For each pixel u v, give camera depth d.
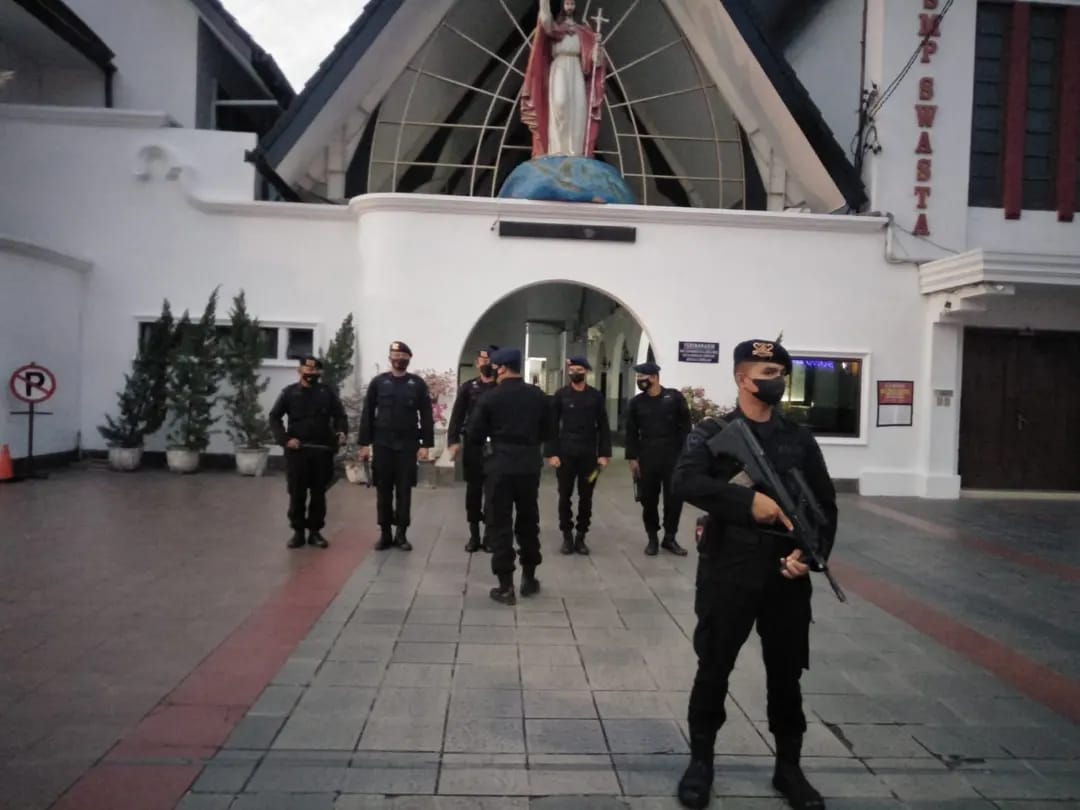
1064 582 7.49
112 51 16.00
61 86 15.73
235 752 3.74
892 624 6.08
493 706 4.34
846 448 13.02
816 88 15.68
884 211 13.24
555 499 11.69
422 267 12.44
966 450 13.45
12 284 11.52
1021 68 13.59
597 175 13.04
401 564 7.39
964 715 4.43
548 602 6.35
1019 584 7.40
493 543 6.28
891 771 3.77
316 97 13.22
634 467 8.12
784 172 15.31
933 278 12.59
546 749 3.87
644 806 3.39
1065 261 11.26
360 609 6.00
